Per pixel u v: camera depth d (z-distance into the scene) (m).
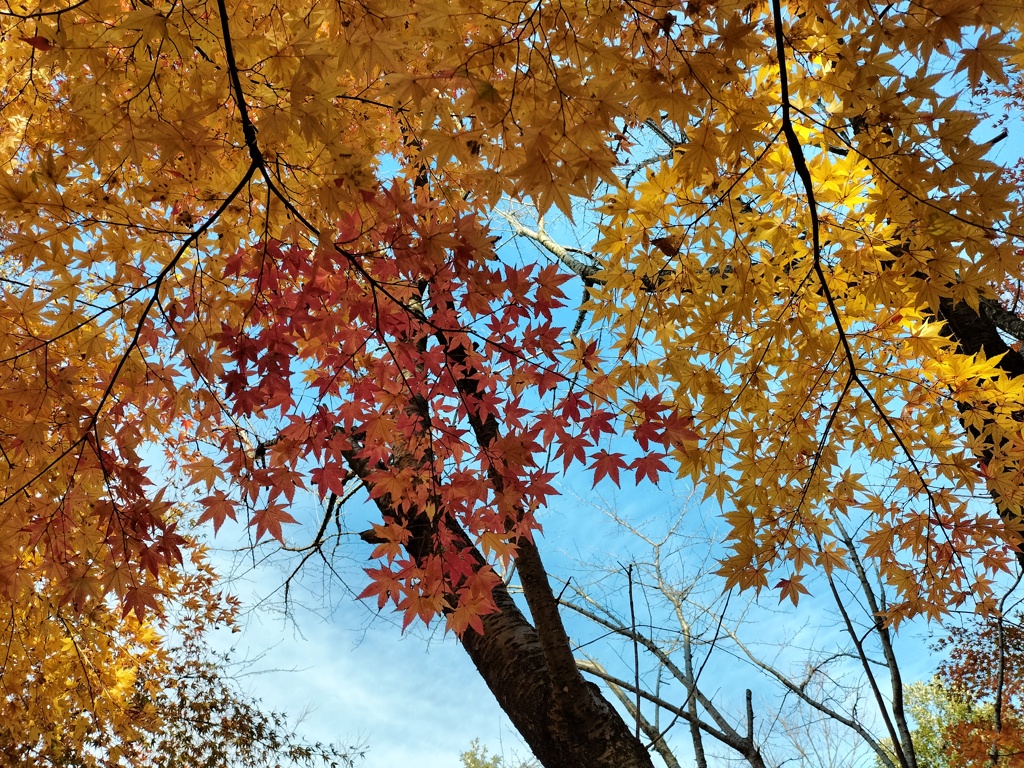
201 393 2.52
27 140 2.80
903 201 2.49
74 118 2.35
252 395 2.30
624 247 2.88
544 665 3.10
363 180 2.00
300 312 2.36
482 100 1.79
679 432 2.51
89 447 2.52
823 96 2.54
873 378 3.19
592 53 1.95
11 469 2.43
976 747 5.16
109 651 5.26
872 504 3.37
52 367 2.49
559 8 1.91
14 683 4.29
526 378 2.76
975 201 2.29
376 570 2.57
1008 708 7.77
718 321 3.07
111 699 5.04
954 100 2.16
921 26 1.93
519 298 2.47
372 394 2.74
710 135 2.18
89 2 1.87
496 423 3.48
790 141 2.29
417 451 2.89
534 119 1.78
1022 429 2.92
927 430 3.15
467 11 1.95
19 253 2.27
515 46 1.93
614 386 2.68
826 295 2.70
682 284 3.01
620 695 6.71
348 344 2.60
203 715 7.54
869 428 3.32
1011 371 3.79
